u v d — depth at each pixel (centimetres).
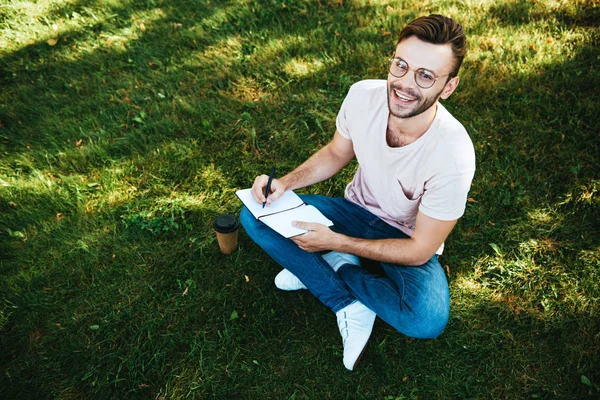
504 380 220
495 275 257
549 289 248
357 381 222
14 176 308
